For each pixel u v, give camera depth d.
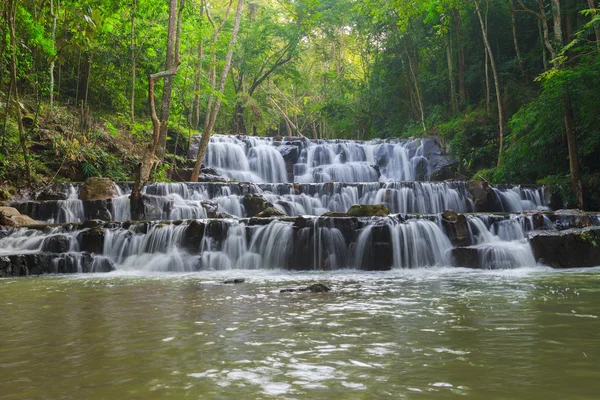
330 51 45.59
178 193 15.06
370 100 34.22
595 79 15.03
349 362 2.56
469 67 27.59
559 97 15.67
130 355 2.79
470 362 2.53
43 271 9.39
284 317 4.03
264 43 36.78
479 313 4.16
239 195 15.04
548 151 18.06
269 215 12.26
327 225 10.34
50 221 13.11
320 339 3.15
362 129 35.09
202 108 33.69
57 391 2.12
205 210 13.52
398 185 15.91
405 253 10.30
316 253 10.20
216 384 2.20
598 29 16.36
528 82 23.38
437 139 24.31
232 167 23.41
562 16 21.72
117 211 13.48
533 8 23.92
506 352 2.74
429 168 23.30
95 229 10.70
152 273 9.49
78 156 17.36
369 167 23.72
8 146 15.73
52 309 4.73
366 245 10.14
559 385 2.12
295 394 2.04
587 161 18.12
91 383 2.24
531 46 25.83
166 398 2.01
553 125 16.72
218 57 34.12
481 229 11.35
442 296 5.40
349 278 7.93
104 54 20.80
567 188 15.99
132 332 3.48
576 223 11.66
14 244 10.62
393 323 3.71
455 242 10.91
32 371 2.47
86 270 9.77
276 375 2.33
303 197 15.52
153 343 3.10
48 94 20.05
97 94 23.20
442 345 2.94
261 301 5.07
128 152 20.39
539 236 10.19
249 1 40.12
